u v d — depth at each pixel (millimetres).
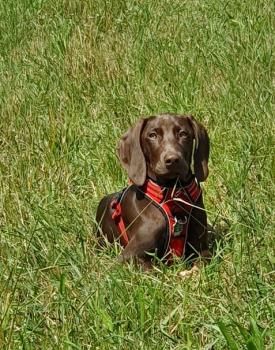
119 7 12031
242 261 5637
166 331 4902
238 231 6039
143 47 10391
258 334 4504
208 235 6273
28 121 8641
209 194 6898
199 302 5121
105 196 6730
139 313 4973
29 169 7492
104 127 8422
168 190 5938
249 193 6309
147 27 11172
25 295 5465
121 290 5219
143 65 9758
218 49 9969
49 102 9102
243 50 9781
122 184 7293
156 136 6008
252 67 9195
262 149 7328
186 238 5984
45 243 6059
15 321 5062
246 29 10586
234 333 4699
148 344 4723
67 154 7844
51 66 10141
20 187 7125
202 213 6047
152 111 8641
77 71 9852
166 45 10406
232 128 7883
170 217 5914
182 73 9398
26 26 11852
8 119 8789
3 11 12297
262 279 5297
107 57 10070
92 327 4859
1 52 11234
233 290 5238
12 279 5492
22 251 5934
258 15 10961
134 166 6078
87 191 7238
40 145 8039
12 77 10008
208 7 11750
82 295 5254
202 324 4859
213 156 7539
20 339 4836
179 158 5805
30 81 9820
